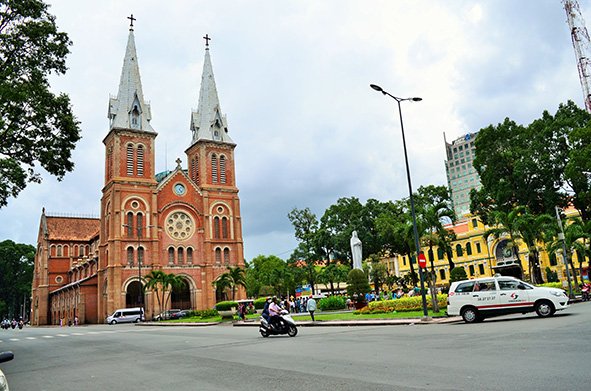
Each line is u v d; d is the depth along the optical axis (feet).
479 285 71.56
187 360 46.16
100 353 61.05
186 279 235.61
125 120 238.07
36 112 86.02
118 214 222.28
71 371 44.70
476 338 46.78
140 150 237.45
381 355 39.81
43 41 86.43
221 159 262.67
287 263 279.28
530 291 68.74
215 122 265.75
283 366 37.60
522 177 167.22
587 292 115.75
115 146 230.48
